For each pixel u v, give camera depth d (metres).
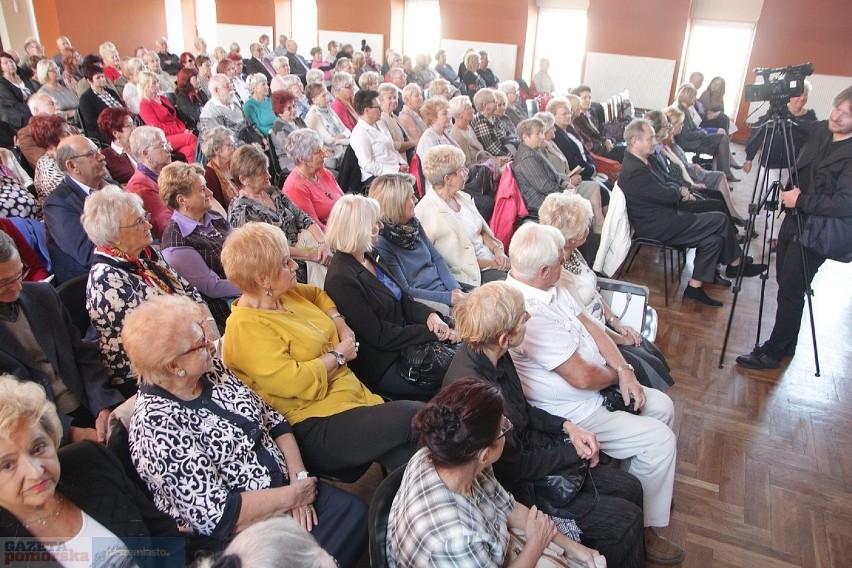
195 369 1.32
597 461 1.69
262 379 1.61
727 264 3.78
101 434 1.62
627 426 1.85
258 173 2.69
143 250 1.98
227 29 12.88
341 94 5.50
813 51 9.11
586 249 3.85
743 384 2.88
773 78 2.95
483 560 1.12
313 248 2.77
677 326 3.47
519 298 1.55
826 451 2.41
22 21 10.38
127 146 3.54
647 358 2.30
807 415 2.64
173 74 8.48
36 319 1.61
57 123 2.93
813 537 1.98
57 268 2.32
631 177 3.61
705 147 6.54
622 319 2.66
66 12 10.77
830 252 2.68
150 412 1.29
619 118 7.32
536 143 3.84
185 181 2.28
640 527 1.62
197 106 5.96
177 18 12.80
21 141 3.62
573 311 2.06
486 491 1.35
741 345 3.27
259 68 8.75
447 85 5.89
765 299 3.87
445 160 2.81
